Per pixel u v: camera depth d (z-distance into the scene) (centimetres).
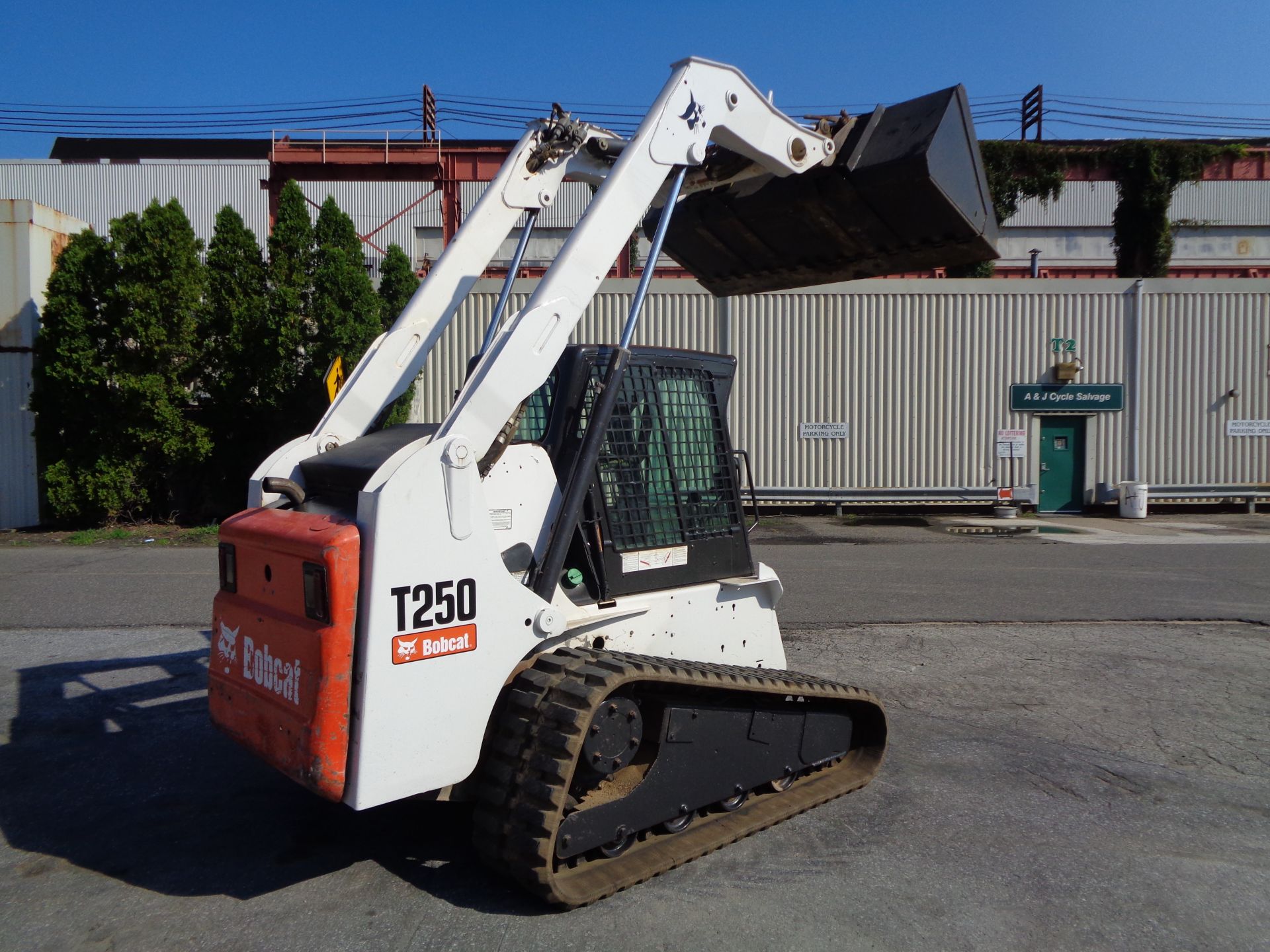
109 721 545
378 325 1562
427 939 316
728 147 408
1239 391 1794
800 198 443
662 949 311
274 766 324
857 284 1753
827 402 1761
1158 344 1786
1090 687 632
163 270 1443
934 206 419
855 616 845
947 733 539
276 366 1497
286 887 354
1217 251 3419
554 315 346
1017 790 457
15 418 1488
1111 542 1381
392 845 391
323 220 1555
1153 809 436
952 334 1766
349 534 305
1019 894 353
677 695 375
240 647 351
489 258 436
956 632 786
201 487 1570
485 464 344
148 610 846
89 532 1429
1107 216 3566
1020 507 1783
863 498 1750
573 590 379
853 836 403
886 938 320
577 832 333
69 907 338
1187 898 352
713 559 436
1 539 1377
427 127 2733
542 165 446
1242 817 427
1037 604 902
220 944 312
